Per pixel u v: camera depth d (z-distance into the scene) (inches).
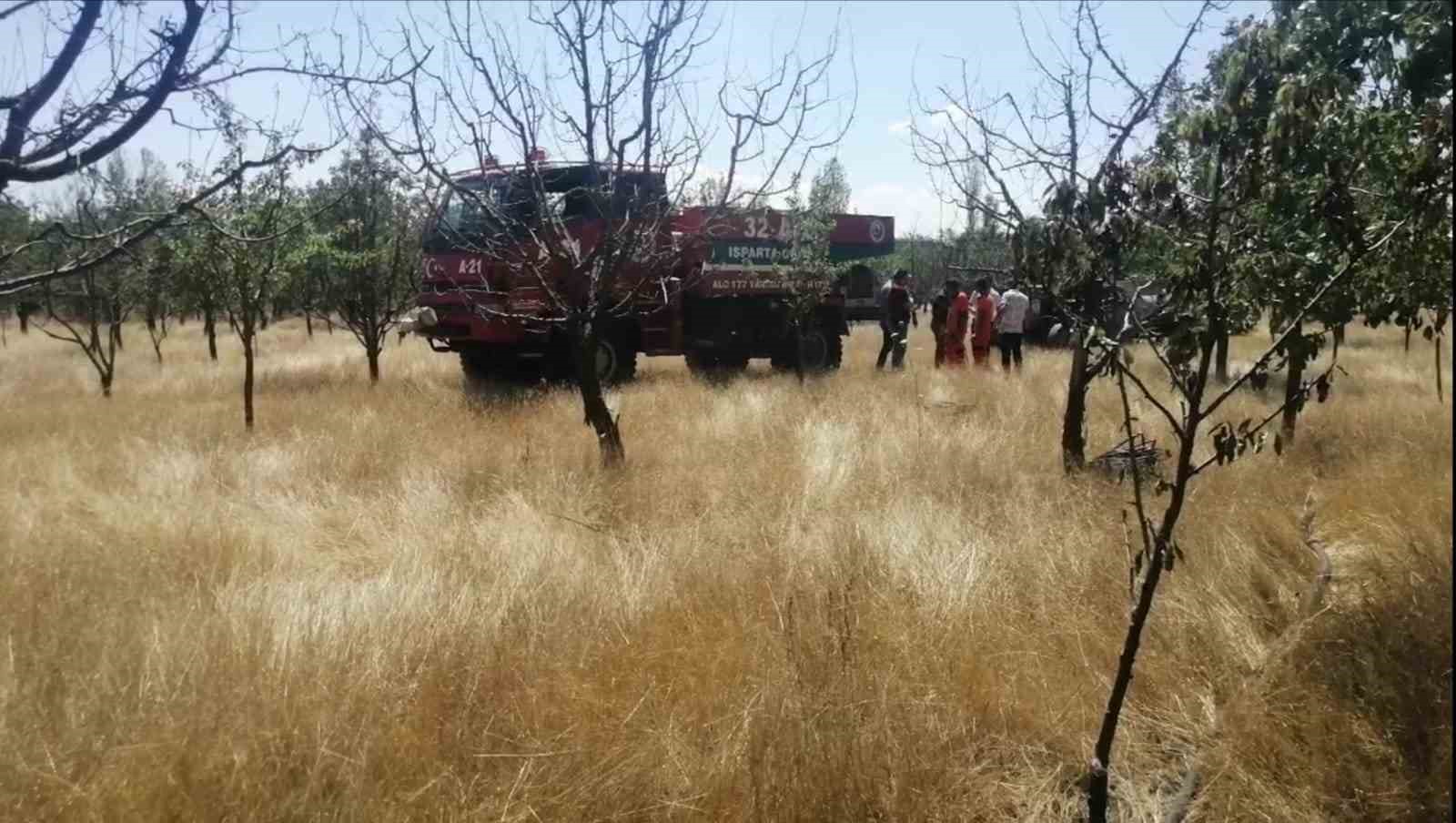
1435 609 167.3
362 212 568.1
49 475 315.9
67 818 125.5
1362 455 294.5
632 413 425.4
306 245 471.2
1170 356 128.2
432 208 327.0
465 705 159.3
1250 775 144.6
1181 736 159.8
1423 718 145.4
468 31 293.4
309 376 631.2
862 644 176.4
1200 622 183.6
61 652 167.9
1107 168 134.9
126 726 142.2
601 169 322.0
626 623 192.7
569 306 324.2
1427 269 156.6
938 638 181.3
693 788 141.1
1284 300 129.4
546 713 158.2
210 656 161.5
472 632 181.5
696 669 171.3
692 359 646.5
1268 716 152.5
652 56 300.8
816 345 681.6
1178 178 129.7
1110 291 136.9
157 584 207.5
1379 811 136.5
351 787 134.5
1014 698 165.5
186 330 1334.9
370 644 173.5
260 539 246.5
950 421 391.2
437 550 236.2
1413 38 143.3
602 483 299.4
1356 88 141.9
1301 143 121.2
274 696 149.9
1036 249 139.3
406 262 608.1
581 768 144.3
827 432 349.4
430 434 386.3
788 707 149.5
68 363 833.5
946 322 621.3
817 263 584.4
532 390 522.0
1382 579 185.2
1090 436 349.7
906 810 137.3
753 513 262.7
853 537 228.5
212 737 138.5
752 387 517.3
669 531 249.3
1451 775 133.7
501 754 145.9
